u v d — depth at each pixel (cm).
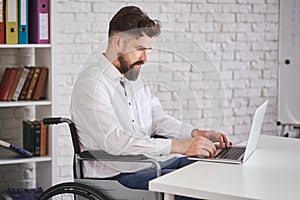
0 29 385
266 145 316
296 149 306
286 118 503
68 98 442
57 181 414
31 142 399
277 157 285
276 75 524
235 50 504
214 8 491
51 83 397
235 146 319
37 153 400
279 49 500
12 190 406
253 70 514
